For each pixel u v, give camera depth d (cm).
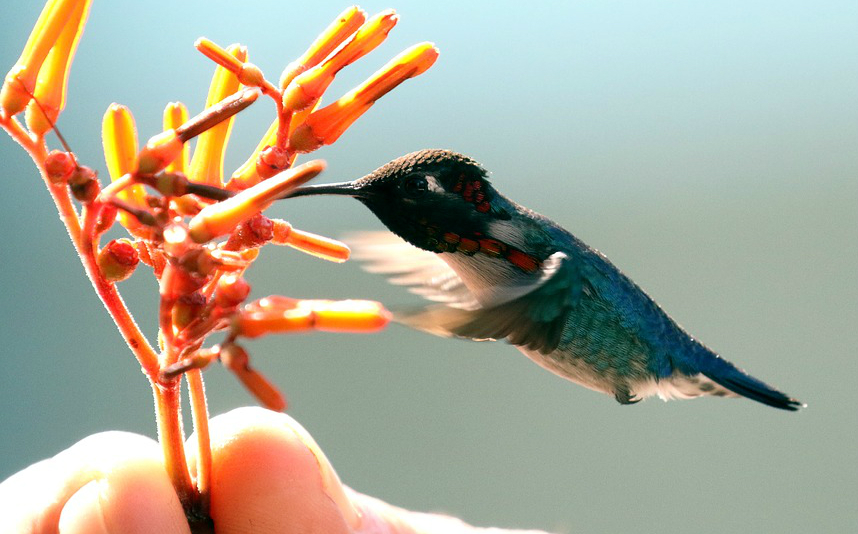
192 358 81
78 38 81
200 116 81
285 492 84
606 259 88
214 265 81
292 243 82
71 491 84
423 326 83
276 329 81
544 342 86
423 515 89
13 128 81
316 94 82
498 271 87
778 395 89
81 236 81
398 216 86
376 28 82
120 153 82
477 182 87
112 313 82
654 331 89
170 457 83
